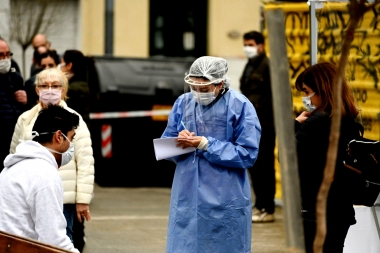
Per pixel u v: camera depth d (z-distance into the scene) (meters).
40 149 8.39
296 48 17.41
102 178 21.83
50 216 8.02
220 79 9.70
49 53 17.05
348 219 9.49
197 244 9.76
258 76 16.25
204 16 35.50
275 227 16.23
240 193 9.88
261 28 18.78
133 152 21.97
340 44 12.99
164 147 9.84
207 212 9.76
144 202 19.20
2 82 14.05
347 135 9.43
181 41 35.31
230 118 9.79
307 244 9.41
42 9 27.33
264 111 16.23
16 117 14.12
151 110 22.11
